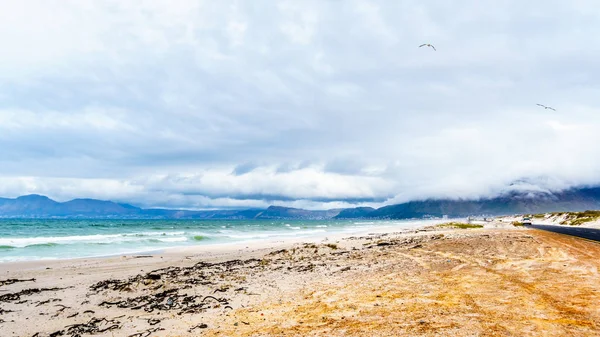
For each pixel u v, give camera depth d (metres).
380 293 10.28
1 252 28.92
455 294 9.62
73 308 10.78
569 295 9.06
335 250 25.31
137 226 108.62
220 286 13.09
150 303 11.09
